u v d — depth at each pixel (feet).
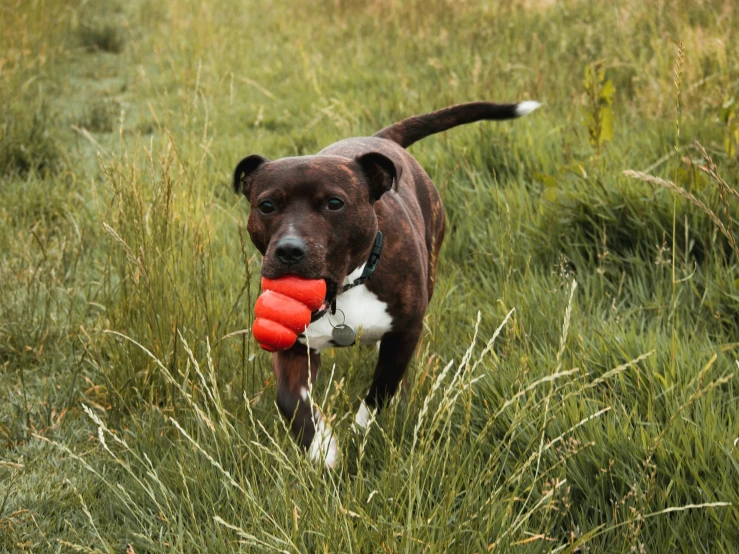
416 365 10.71
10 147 19.84
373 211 9.29
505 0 31.40
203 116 24.34
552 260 13.46
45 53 30.40
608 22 25.45
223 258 13.82
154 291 11.29
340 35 32.71
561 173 14.90
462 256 14.55
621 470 8.17
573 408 8.87
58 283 13.87
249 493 7.45
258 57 31.89
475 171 16.22
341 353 11.68
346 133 20.42
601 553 7.30
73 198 17.54
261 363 10.98
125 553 8.16
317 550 7.20
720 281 11.64
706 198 12.85
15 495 9.15
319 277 8.53
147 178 16.42
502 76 23.22
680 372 9.46
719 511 7.42
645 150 16.05
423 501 7.89
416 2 34.06
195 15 37.81
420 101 21.16
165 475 8.95
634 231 13.38
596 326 11.04
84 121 24.49
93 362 11.23
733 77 18.65
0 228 15.98
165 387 10.96
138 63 32.04
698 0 23.99
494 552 6.83
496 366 9.96
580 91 20.49
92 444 10.19
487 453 8.79
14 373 12.01
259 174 9.14
